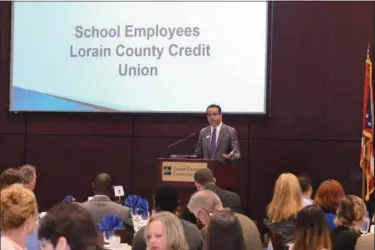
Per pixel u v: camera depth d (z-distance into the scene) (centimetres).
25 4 986
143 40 963
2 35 1006
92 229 247
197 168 722
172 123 970
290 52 941
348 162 927
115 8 969
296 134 939
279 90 945
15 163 1014
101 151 991
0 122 1014
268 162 946
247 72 935
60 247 241
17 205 301
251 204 950
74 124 998
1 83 1014
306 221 413
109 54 971
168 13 956
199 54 948
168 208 477
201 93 948
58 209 248
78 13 976
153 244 346
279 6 944
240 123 952
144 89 964
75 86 980
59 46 982
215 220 329
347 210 468
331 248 433
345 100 927
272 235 584
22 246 305
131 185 982
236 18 937
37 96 988
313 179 934
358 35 923
